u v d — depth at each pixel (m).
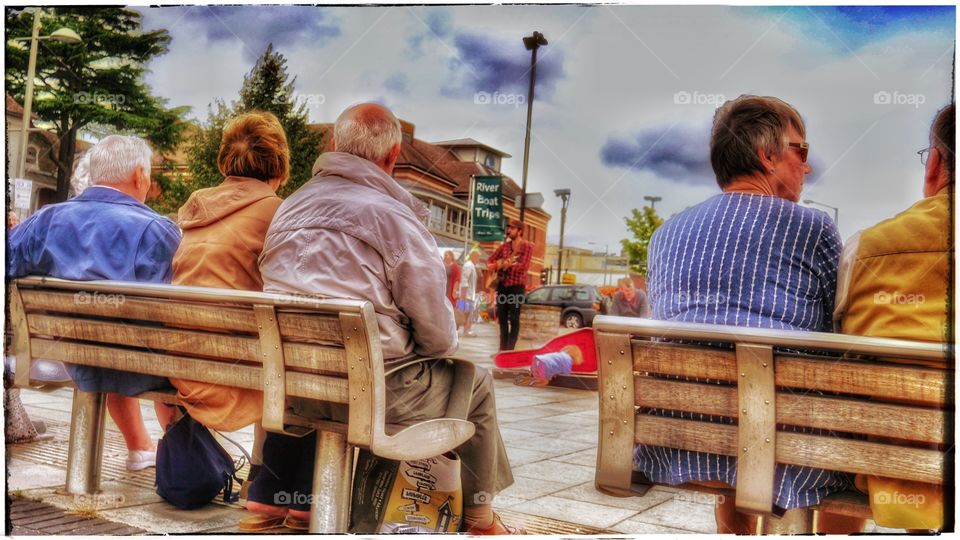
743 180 2.12
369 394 2.03
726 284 1.95
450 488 2.36
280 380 2.18
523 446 3.58
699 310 1.97
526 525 2.44
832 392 1.79
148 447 3.10
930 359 1.64
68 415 3.73
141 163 2.84
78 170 2.93
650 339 1.95
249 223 2.61
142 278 2.66
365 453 2.40
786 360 1.75
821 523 2.30
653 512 2.59
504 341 7.39
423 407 2.28
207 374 2.35
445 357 2.33
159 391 2.56
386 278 2.22
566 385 5.38
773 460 1.77
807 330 1.93
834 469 1.74
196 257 2.59
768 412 1.77
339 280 2.20
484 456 2.42
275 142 2.70
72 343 2.65
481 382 2.43
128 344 2.51
